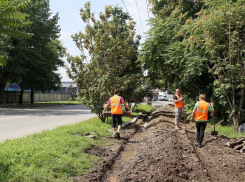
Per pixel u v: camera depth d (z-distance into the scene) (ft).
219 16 33.09
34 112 66.03
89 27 41.91
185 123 45.42
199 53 39.24
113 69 39.42
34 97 145.48
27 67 99.66
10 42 85.40
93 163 18.65
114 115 28.94
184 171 17.11
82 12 43.01
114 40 40.50
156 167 17.53
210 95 48.29
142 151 23.18
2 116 52.65
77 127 31.37
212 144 26.07
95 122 38.04
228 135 32.42
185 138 28.22
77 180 15.07
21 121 44.21
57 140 22.41
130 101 66.85
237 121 36.40
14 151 17.15
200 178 16.34
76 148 21.29
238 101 38.63
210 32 34.30
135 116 57.36
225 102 38.50
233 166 19.27
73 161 17.90
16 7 12.57
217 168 18.92
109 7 43.55
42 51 99.81
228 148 24.70
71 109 84.94
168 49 45.65
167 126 37.99
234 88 35.53
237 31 34.17
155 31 47.78
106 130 32.71
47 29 98.43
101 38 39.45
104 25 42.75
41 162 16.11
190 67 39.11
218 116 48.21
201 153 23.24
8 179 13.00
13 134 30.17
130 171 17.25
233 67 33.45
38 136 24.35
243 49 33.96
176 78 57.41
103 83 37.83
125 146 26.30
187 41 40.98
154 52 50.49
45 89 119.85
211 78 46.85
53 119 48.73
